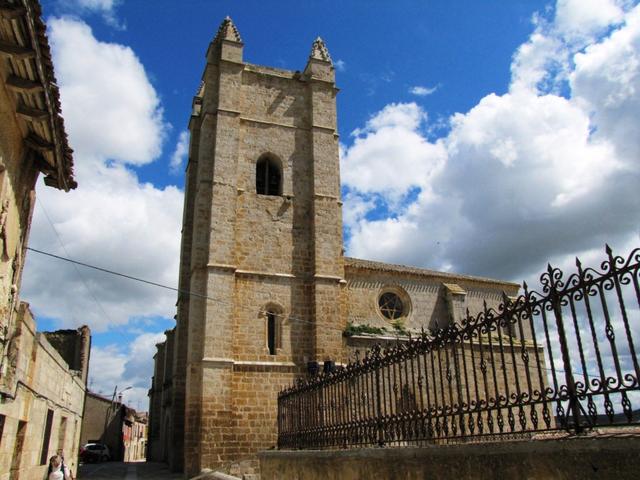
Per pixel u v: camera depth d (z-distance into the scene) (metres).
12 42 9.23
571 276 7.09
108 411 62.78
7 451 13.54
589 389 6.62
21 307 13.70
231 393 27.83
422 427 9.87
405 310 35.09
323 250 32.50
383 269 34.75
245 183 33.00
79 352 38.75
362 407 12.88
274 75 36.22
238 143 33.09
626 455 5.72
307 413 16.11
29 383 15.63
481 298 37.84
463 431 8.62
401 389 10.90
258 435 27.75
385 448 10.09
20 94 10.42
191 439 27.06
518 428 19.70
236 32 35.66
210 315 28.73
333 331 30.81
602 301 6.55
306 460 13.59
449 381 9.20
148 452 50.31
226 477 21.02
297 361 29.97
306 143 35.47
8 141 10.76
